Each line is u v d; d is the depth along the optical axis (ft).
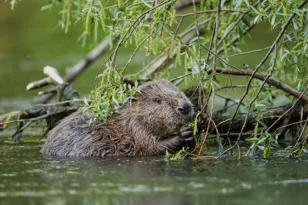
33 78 71.67
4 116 43.16
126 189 26.43
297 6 34.19
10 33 90.89
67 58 80.43
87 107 34.42
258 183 27.25
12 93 64.59
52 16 91.91
